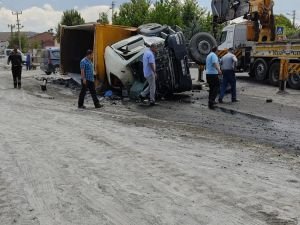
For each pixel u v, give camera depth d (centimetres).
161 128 934
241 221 423
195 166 615
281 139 832
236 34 2194
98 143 763
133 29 1667
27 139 796
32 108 1237
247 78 2345
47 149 719
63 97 1577
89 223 425
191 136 846
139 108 1278
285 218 429
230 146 758
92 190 517
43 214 448
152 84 1311
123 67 1463
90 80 1270
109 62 1532
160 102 1389
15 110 1184
